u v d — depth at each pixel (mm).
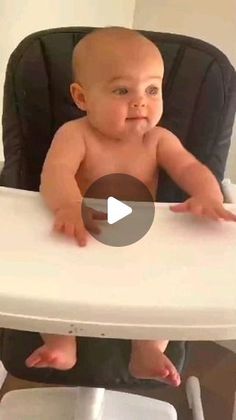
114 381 856
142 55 766
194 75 922
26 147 921
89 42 786
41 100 912
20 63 908
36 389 1138
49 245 650
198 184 797
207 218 716
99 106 783
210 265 645
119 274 620
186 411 1233
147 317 583
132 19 1338
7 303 583
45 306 582
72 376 855
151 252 654
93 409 1012
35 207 710
